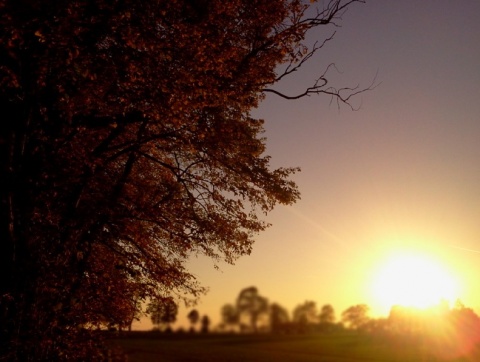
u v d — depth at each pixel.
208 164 17.36
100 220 15.48
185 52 13.09
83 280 15.62
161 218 16.84
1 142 12.71
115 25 11.98
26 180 13.45
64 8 10.74
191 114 15.09
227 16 15.10
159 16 12.75
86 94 12.24
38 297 13.15
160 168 18.56
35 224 13.73
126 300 16.98
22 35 11.05
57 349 14.12
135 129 16.78
